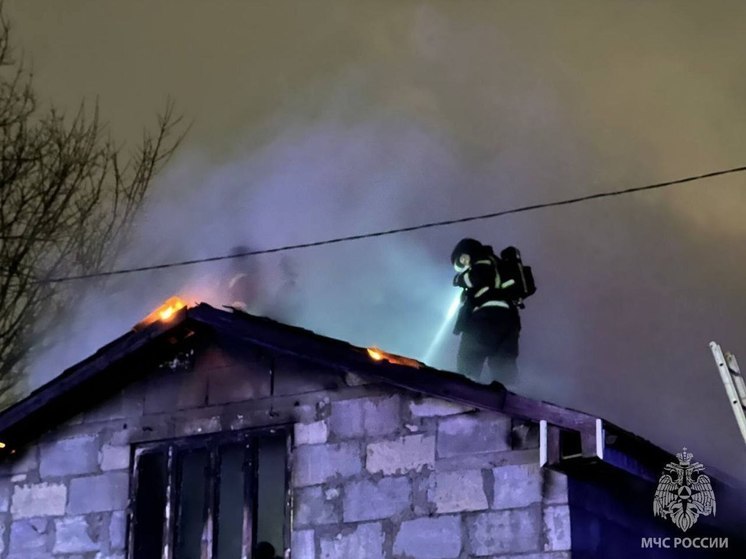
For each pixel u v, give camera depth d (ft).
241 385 35.96
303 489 33.86
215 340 36.86
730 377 28.96
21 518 37.73
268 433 35.09
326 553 32.96
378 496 32.81
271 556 33.81
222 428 35.70
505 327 41.37
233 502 34.99
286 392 35.19
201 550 34.35
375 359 33.24
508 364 41.78
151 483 36.52
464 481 31.76
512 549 30.53
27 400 37.17
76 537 36.70
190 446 36.11
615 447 30.40
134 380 37.73
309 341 34.24
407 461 32.76
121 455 37.04
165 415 36.76
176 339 37.04
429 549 31.63
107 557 35.99
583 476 31.01
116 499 36.58
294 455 34.37
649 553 34.22
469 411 32.32
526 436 31.32
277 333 34.73
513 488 31.04
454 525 31.50
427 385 32.42
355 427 33.81
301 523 33.55
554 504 30.37
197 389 36.58
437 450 32.42
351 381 34.35
